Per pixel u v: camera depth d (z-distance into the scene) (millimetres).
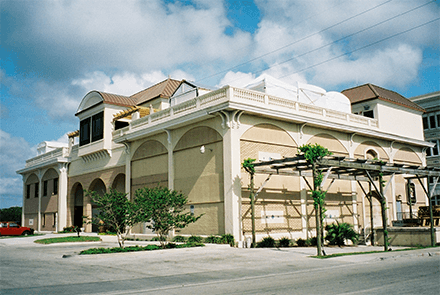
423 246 24141
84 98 38125
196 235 24469
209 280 11867
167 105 34469
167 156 27562
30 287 10742
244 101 23062
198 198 24688
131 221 19969
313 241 24969
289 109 25500
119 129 32875
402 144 35875
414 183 36750
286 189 25297
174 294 9625
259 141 24234
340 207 28812
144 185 29406
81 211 41125
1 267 14594
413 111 38188
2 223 37656
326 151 19344
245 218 22797
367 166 22141
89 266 14828
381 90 38156
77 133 41250
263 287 10258
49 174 44875
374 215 31703
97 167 36656
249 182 23344
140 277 12492
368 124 32281
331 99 31859
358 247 24359
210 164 24094
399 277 11172
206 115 23609
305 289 9664
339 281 10789
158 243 24266
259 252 19312
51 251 20922
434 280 10516
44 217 45125
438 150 41969
